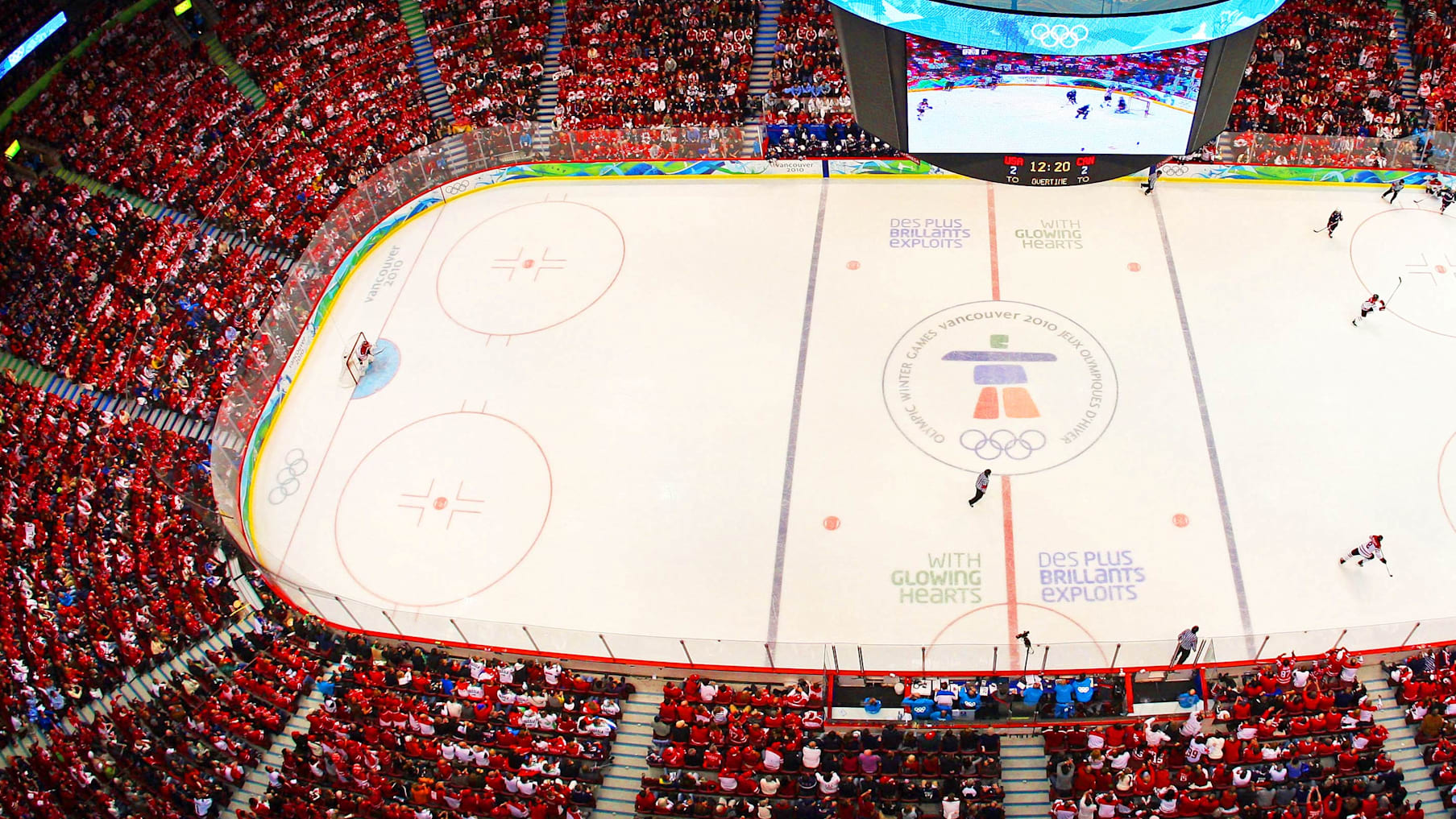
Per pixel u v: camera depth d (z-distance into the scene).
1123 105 23.56
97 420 29.59
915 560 25.66
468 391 30.98
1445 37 36.41
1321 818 18.98
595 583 25.94
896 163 36.12
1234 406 28.42
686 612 25.17
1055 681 21.98
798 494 27.33
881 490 27.22
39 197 35.72
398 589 26.31
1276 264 32.38
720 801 20.30
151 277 33.59
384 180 35.94
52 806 20.75
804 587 25.39
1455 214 33.41
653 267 34.34
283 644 24.42
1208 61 22.55
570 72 39.59
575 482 28.22
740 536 26.58
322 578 26.67
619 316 32.78
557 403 30.34
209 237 35.12
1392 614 23.83
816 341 31.27
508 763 21.45
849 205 35.75
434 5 41.78
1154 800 19.77
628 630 24.92
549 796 20.73
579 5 40.78
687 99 38.09
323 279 33.66
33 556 25.98
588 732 22.17
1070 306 31.55
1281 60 36.44
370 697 22.97
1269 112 35.47
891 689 22.66
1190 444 27.59
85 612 24.69
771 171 36.97
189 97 39.75
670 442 28.94
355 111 39.56
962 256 33.47
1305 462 26.92
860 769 20.73
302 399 31.33
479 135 37.16
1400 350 29.48
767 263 34.00
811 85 37.50
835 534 26.38
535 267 34.84
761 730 21.34
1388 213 33.75
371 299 34.44
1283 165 34.62
